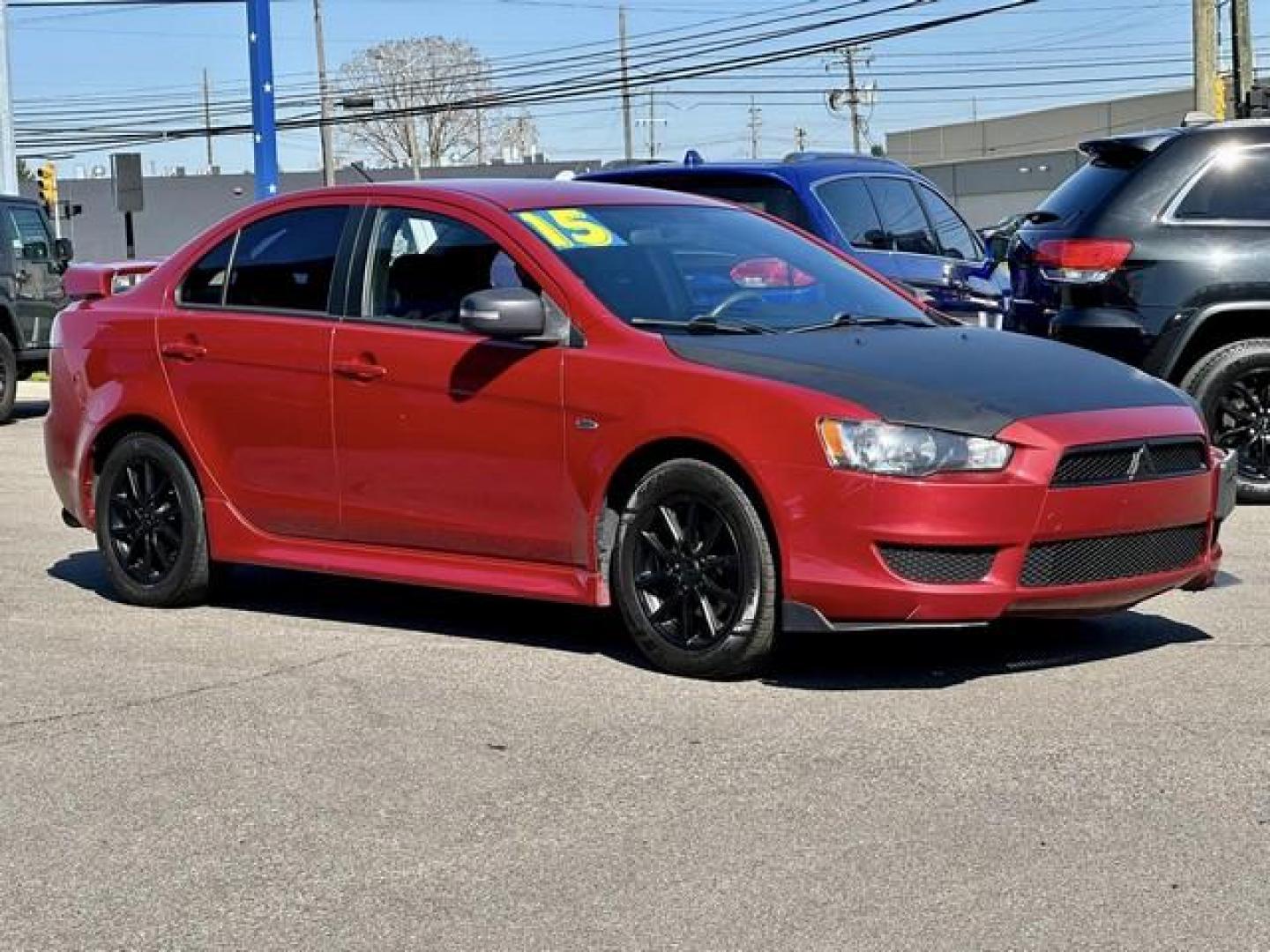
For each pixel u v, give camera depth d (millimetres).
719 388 5844
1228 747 5172
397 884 4312
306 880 4363
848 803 4773
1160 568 5938
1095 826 4559
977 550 5551
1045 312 9891
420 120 85500
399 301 6773
